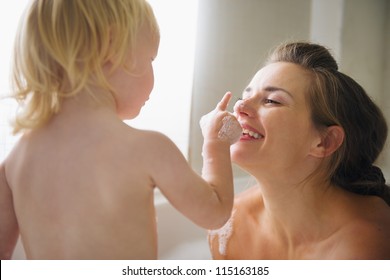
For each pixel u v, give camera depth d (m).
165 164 0.63
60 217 0.62
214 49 1.66
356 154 0.92
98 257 0.60
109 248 0.60
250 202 1.06
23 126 0.64
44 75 0.62
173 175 0.63
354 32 2.09
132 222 0.61
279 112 0.83
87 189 0.61
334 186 0.91
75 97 0.63
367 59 2.16
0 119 1.08
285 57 0.92
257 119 0.85
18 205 0.66
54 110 0.64
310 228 0.90
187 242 1.48
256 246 1.00
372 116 0.92
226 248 1.05
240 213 1.06
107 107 0.64
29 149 0.66
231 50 1.73
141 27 0.69
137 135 0.64
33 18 0.63
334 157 0.88
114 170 0.61
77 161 0.62
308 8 2.04
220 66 1.69
